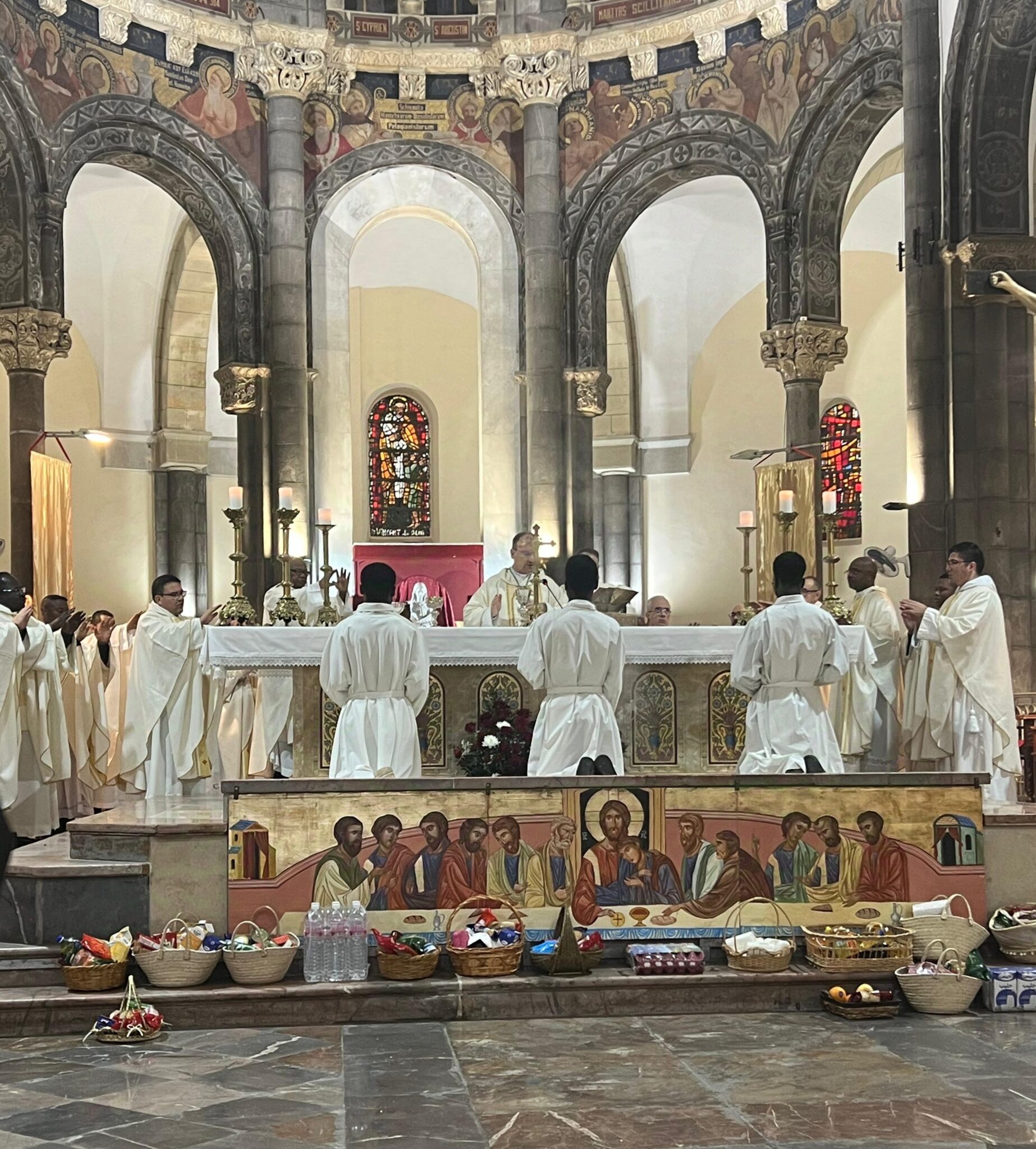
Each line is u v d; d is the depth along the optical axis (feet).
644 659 36.42
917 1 48.85
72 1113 21.30
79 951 27.61
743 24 62.13
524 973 28.60
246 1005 27.12
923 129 48.55
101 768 48.26
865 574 41.19
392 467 87.81
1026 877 30.58
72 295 80.12
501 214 65.98
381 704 32.30
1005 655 36.55
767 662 32.78
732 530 82.53
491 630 35.96
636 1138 19.98
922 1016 27.61
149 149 61.87
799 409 61.31
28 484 59.06
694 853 30.04
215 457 85.10
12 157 57.41
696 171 64.28
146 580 82.69
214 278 81.76
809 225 60.75
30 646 38.68
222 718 45.34
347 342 65.98
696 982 28.04
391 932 29.22
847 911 30.12
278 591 48.73
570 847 29.84
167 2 61.72
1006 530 46.42
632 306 83.76
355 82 65.67
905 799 30.40
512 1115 21.03
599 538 84.79
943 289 47.91
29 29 57.67
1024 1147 19.47
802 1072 23.38
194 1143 19.81
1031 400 46.98
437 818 29.58
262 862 29.14
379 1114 21.12
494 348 66.08
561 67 64.49
